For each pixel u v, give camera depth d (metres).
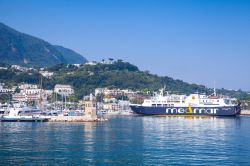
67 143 145.50
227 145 143.50
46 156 117.44
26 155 118.75
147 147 136.88
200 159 114.69
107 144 143.62
